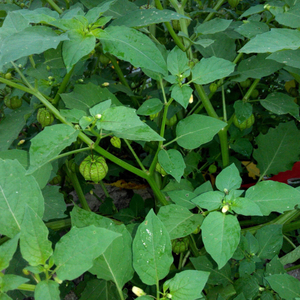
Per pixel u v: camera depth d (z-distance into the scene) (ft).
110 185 3.01
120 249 1.12
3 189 0.93
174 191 1.38
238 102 1.76
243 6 2.77
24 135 2.72
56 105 1.69
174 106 1.97
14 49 0.91
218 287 1.63
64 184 2.73
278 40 1.06
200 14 2.60
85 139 1.25
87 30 1.10
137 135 1.12
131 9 1.66
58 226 2.01
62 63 1.44
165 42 2.75
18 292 1.57
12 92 1.75
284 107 1.73
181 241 1.75
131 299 1.90
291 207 1.15
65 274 0.81
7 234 0.91
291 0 1.33
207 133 1.32
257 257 1.47
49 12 1.14
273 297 1.39
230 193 1.16
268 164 2.02
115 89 2.12
